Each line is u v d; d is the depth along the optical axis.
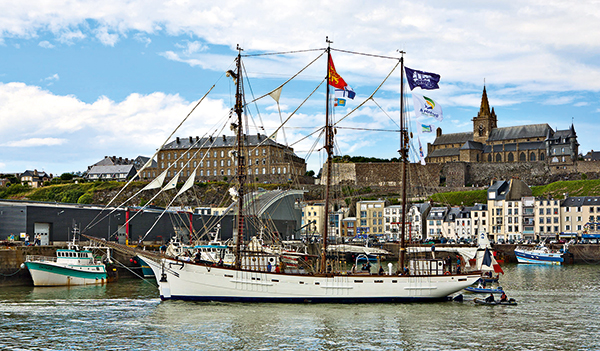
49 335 44.75
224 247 83.50
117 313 53.22
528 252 123.38
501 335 45.91
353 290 58.16
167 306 56.41
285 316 52.03
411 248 78.75
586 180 185.75
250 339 43.94
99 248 82.56
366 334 45.81
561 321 51.44
